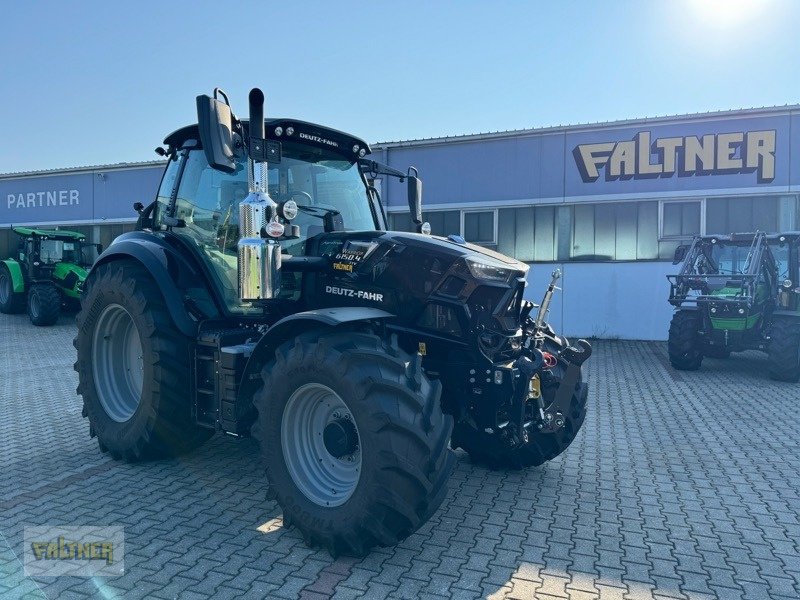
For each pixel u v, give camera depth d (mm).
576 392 4578
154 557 3172
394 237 3826
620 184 13148
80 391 4949
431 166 14203
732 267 10234
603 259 13359
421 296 3674
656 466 4844
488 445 4539
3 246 19141
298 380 3273
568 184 13430
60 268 15281
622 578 3033
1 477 4375
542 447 4520
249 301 3701
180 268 4453
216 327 4367
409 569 3082
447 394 3850
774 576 3078
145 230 5090
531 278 13773
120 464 4648
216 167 3428
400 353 3229
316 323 3443
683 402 7363
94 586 2883
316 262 3965
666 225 13008
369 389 3018
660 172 12906
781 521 3768
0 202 18969
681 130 12758
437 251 3680
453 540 3430
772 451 5277
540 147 13539
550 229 13625
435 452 3031
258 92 3496
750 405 7191
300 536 3428
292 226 3695
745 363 10609
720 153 12594
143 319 4332
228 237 4344
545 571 3090
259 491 4109
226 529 3512
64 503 3887
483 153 13875
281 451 3396
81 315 4898
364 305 3836
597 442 5543
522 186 13680
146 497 3990
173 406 4297
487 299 3775
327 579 2967
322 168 4574
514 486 4340
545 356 3941
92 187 17938
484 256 3850
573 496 4156
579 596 2855
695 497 4160
